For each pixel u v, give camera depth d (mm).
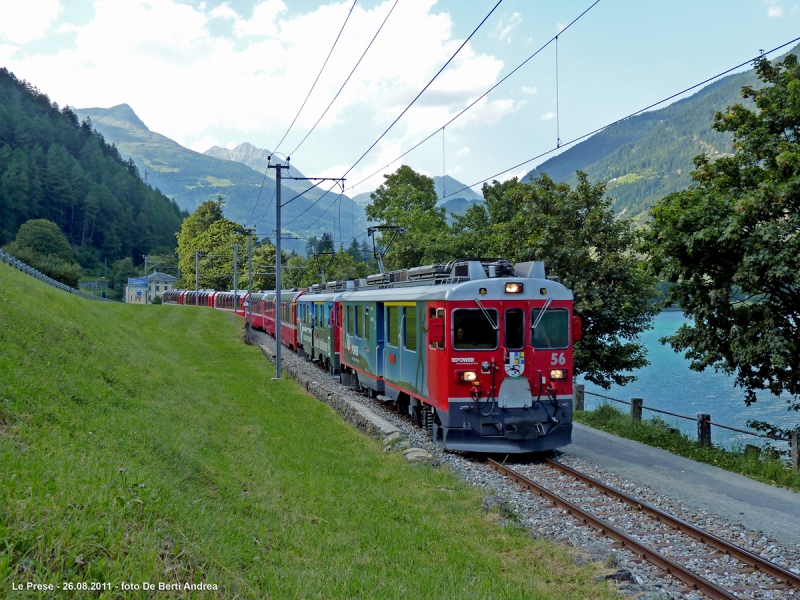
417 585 6066
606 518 9172
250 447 11281
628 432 15375
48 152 161375
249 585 5176
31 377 9164
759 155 14141
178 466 7961
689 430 30234
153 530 5266
